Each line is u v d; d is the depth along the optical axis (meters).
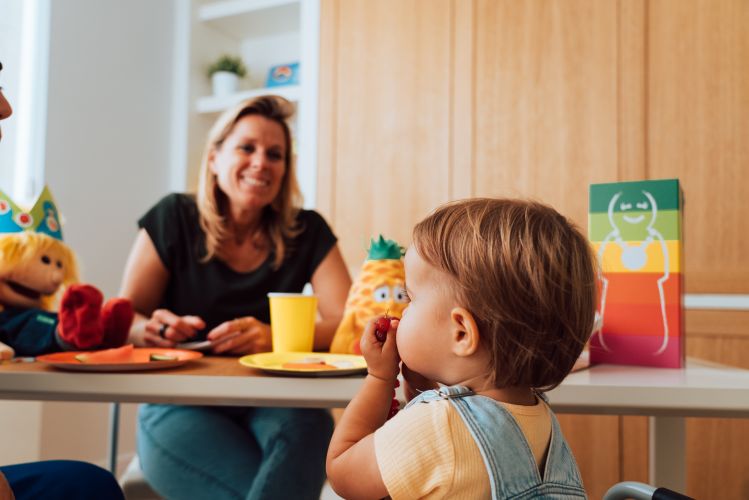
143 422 1.12
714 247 1.97
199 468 1.02
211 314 1.36
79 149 2.42
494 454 0.51
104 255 2.54
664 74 2.04
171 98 2.91
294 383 0.71
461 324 0.56
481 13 2.27
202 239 1.39
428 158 2.32
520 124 2.21
